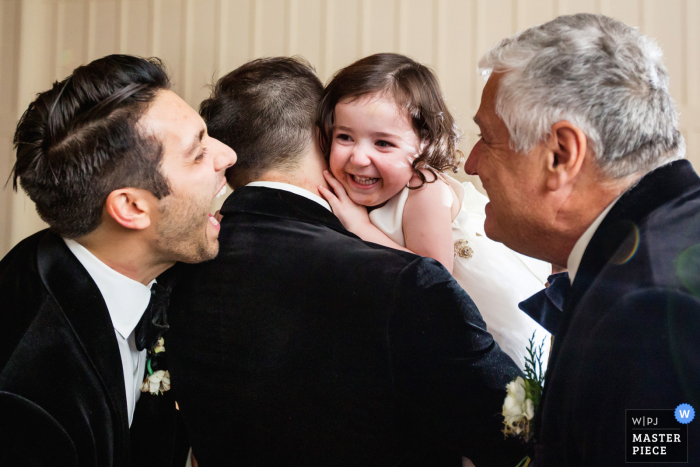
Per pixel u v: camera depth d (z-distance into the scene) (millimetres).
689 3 2711
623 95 947
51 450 1014
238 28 3145
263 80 1294
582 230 1042
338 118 1504
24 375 1004
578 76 959
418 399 1063
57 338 1046
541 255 1160
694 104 2732
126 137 1015
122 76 1044
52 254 1108
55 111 1014
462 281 1799
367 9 3014
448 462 1267
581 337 889
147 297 1186
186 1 3182
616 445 799
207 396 1170
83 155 1007
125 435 1124
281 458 1131
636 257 871
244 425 1139
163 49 3223
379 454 1096
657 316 796
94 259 1126
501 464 1059
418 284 1055
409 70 1538
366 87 1479
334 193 1537
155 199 1057
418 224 1561
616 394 808
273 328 1102
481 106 1121
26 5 3307
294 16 3088
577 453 881
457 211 1722
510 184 1072
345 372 1068
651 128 959
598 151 966
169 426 1302
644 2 2756
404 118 1501
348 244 1115
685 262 817
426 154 1558
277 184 1239
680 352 769
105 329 1092
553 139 992
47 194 1034
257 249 1142
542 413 967
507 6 2879
